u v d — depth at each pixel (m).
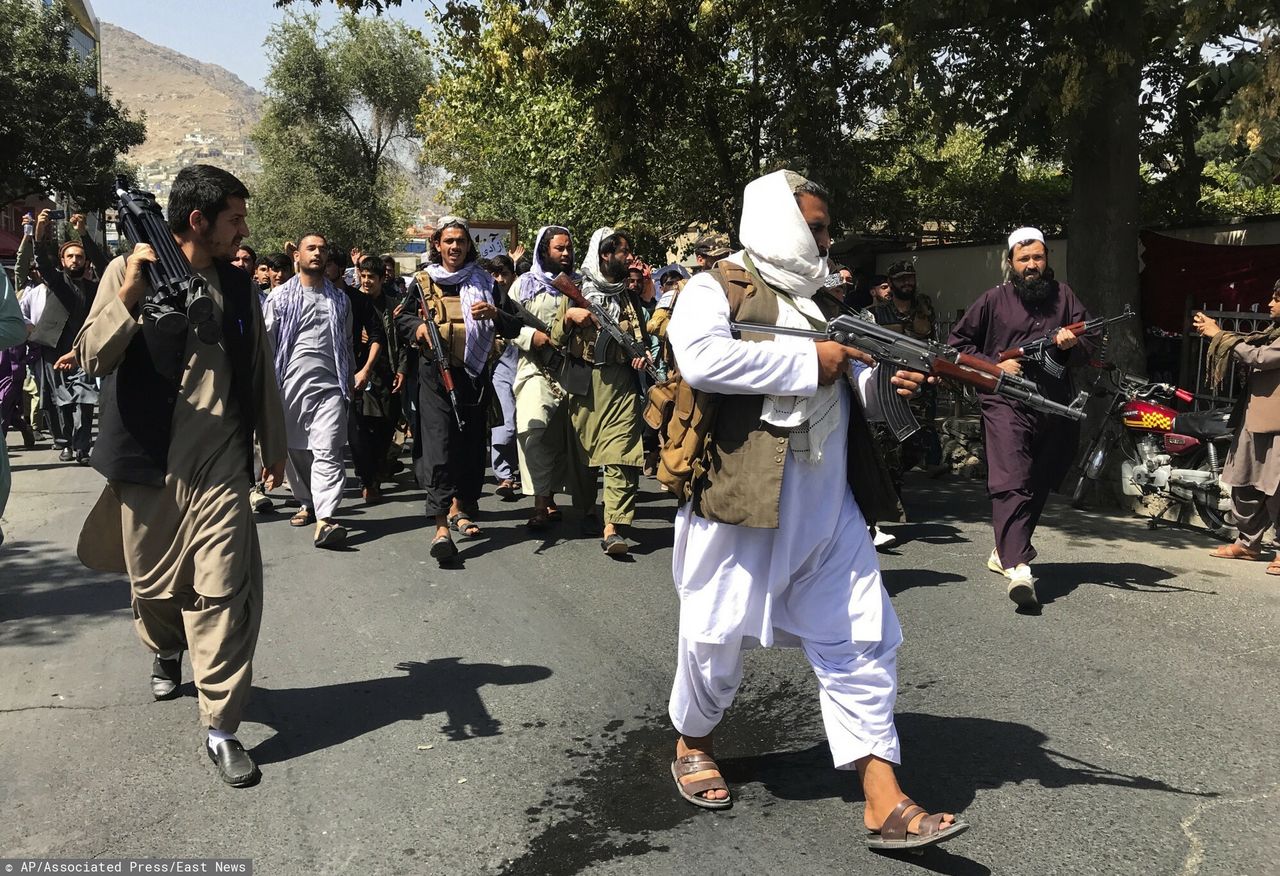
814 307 3.01
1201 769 3.43
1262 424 6.04
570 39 11.60
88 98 30.25
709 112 13.08
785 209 2.89
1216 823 3.08
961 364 3.01
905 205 14.42
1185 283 8.98
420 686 4.22
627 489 6.31
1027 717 3.87
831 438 2.94
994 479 5.25
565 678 4.31
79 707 3.99
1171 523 7.29
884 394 2.99
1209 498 6.90
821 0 9.21
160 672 4.06
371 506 7.96
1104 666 4.40
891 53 7.95
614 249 6.59
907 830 2.74
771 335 2.85
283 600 5.40
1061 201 14.25
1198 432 7.04
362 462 8.04
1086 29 7.19
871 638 2.87
